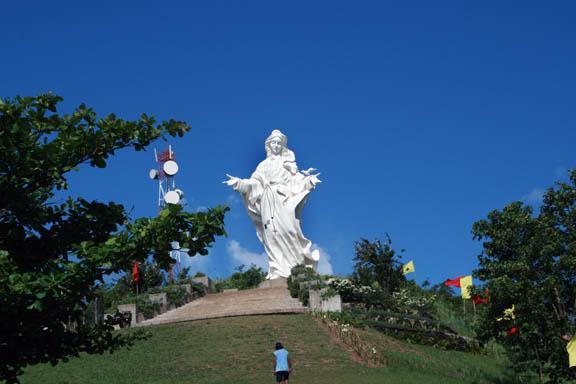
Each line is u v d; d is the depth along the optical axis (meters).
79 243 15.66
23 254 15.04
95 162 15.66
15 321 13.90
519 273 29.09
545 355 29.89
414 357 33.25
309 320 38.06
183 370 29.77
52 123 15.03
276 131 56.88
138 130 16.05
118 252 14.30
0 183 14.40
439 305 50.28
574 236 29.09
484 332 30.73
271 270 53.78
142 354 32.56
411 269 53.78
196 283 52.12
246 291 50.34
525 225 30.00
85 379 29.17
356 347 32.28
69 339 15.30
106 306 46.53
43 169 14.80
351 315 39.53
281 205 54.22
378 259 51.97
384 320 41.16
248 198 55.16
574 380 31.62
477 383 30.78
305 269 49.12
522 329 29.33
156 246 14.71
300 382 27.38
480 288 30.64
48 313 14.05
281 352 25.66
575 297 28.64
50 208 15.88
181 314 43.03
